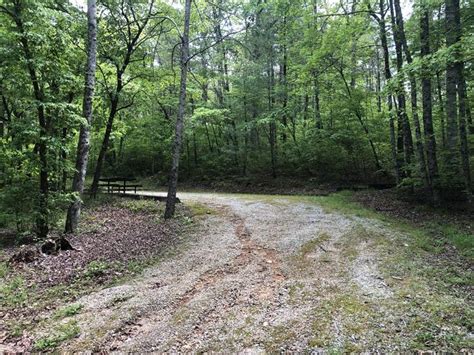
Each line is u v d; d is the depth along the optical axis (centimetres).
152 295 552
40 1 916
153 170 2589
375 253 712
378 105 2003
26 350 414
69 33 1090
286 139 2159
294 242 805
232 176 2142
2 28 934
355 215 1065
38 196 999
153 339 428
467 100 1140
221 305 510
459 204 1055
